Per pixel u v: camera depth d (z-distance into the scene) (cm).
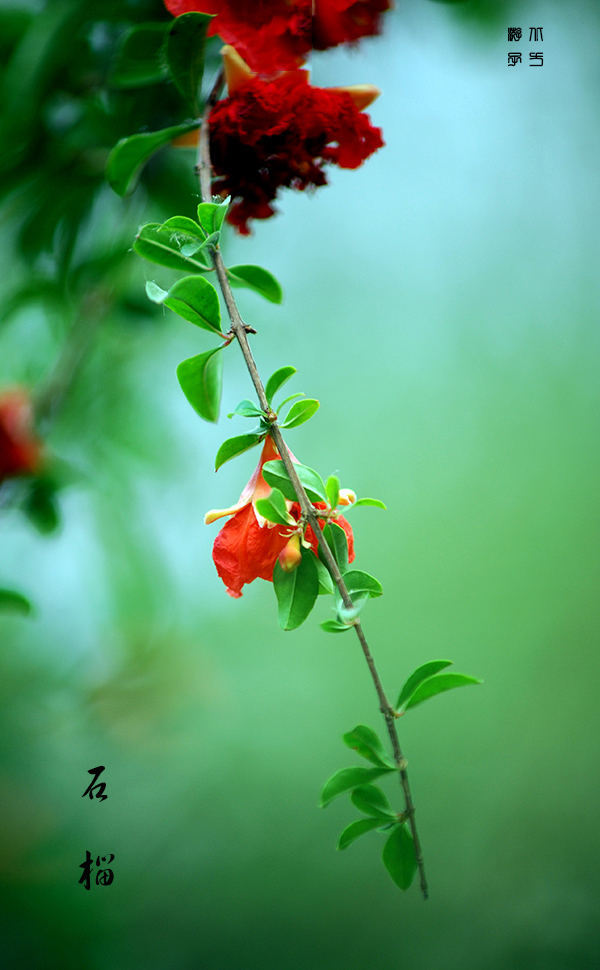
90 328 123
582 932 229
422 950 228
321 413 261
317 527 96
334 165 105
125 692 173
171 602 164
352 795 98
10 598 116
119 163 105
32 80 113
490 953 228
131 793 218
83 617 171
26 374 147
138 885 208
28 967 140
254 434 97
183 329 145
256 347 158
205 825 229
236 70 104
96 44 116
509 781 258
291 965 219
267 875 232
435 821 255
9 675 166
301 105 103
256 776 243
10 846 148
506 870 243
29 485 126
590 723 260
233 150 104
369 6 105
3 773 158
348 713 262
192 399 100
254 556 98
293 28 103
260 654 257
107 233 125
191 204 120
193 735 211
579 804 251
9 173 118
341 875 238
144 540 158
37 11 115
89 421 149
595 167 239
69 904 148
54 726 167
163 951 203
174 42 102
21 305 123
